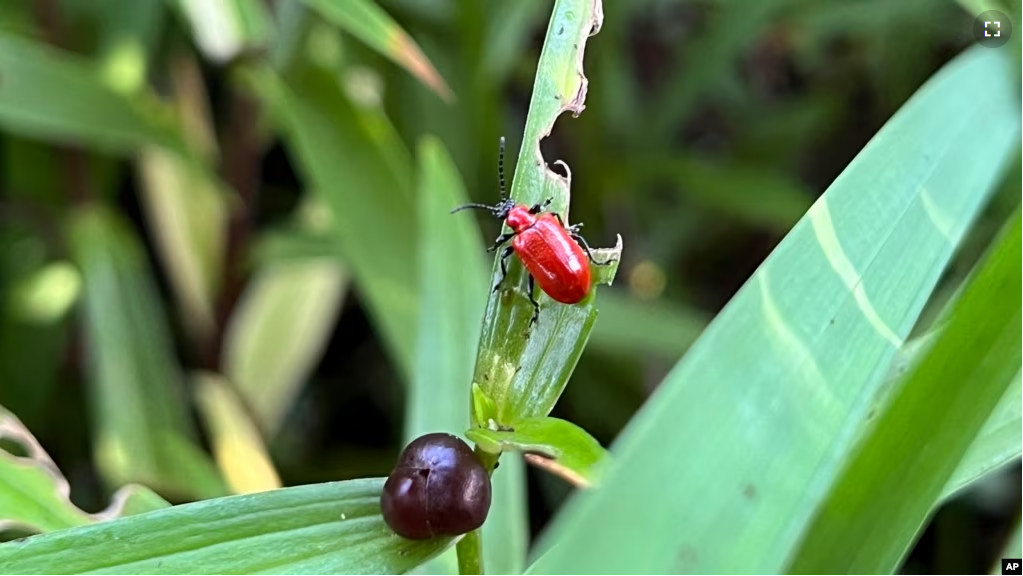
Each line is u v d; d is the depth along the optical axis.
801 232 0.12
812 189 0.32
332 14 0.17
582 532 0.11
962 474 0.13
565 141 0.28
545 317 0.13
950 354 0.12
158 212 0.25
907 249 0.12
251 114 0.24
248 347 0.25
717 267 0.32
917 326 0.19
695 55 0.28
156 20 0.25
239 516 0.13
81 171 0.25
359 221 0.21
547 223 0.14
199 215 0.25
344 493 0.13
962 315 0.12
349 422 0.29
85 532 0.13
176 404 0.23
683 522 0.11
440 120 0.25
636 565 0.11
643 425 0.11
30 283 0.26
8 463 0.15
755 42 0.32
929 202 0.12
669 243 0.30
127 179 0.30
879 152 0.12
